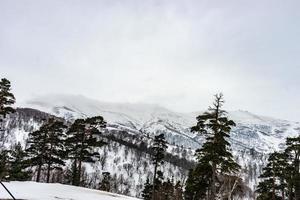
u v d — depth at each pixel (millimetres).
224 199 36375
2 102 41594
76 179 49156
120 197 36562
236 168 36219
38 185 35188
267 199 44906
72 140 49281
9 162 46250
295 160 42875
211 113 36750
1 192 27516
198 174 37938
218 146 35844
